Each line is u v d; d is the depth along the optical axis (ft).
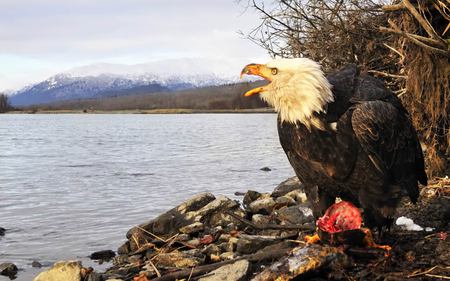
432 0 7.95
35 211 12.39
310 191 5.84
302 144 5.49
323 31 9.96
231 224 7.98
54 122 84.89
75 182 16.66
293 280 5.14
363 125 5.35
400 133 5.79
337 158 5.43
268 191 13.94
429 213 6.95
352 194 5.82
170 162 21.77
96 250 8.89
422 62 8.36
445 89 8.21
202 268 6.00
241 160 21.88
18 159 24.06
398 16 9.03
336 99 5.52
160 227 8.14
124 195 14.17
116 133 46.80
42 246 9.29
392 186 5.70
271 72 5.43
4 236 10.06
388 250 5.48
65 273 6.57
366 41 9.71
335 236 5.49
